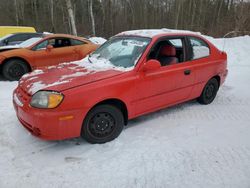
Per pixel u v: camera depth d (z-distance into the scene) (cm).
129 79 387
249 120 470
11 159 345
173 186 294
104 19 3666
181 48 472
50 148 372
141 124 450
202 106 537
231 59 1073
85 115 350
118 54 444
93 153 360
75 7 3478
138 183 299
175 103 475
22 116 357
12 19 3472
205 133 420
